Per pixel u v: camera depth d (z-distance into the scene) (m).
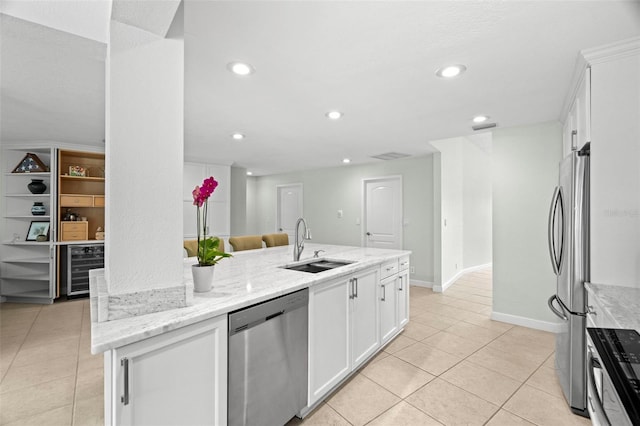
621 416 0.99
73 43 1.56
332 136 3.84
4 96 2.62
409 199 5.46
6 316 3.73
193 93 2.46
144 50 1.27
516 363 2.58
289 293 1.75
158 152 1.30
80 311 3.91
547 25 1.58
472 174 6.79
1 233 4.30
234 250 3.71
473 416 1.91
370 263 2.53
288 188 7.48
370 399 2.07
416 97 2.54
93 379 2.34
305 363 1.86
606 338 1.22
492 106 2.77
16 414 1.93
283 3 1.40
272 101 2.63
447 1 1.40
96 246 4.59
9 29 1.42
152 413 1.13
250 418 1.50
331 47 1.78
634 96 1.76
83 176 4.54
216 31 1.62
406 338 3.09
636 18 1.51
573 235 1.94
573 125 2.46
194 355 1.26
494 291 3.62
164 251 1.31
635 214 1.79
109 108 1.20
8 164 4.32
